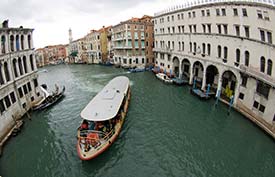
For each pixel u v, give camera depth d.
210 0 27.28
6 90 18.78
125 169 13.57
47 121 21.25
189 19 32.97
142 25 55.28
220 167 13.65
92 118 15.59
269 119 17.05
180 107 24.34
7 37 19.81
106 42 74.06
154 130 18.69
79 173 13.26
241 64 21.94
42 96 27.94
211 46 27.81
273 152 14.94
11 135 18.00
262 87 18.34
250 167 13.60
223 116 21.36
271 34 17.48
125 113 21.33
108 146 15.21
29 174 13.25
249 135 17.39
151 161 14.36
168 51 41.09
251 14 20.20
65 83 42.62
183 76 39.91
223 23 24.97
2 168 13.74
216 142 16.58
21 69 22.78
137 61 57.22
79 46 90.06
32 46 25.69
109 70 57.44
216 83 30.70
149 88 33.66
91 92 33.12
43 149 16.03
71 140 17.28
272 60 17.27
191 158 14.62
